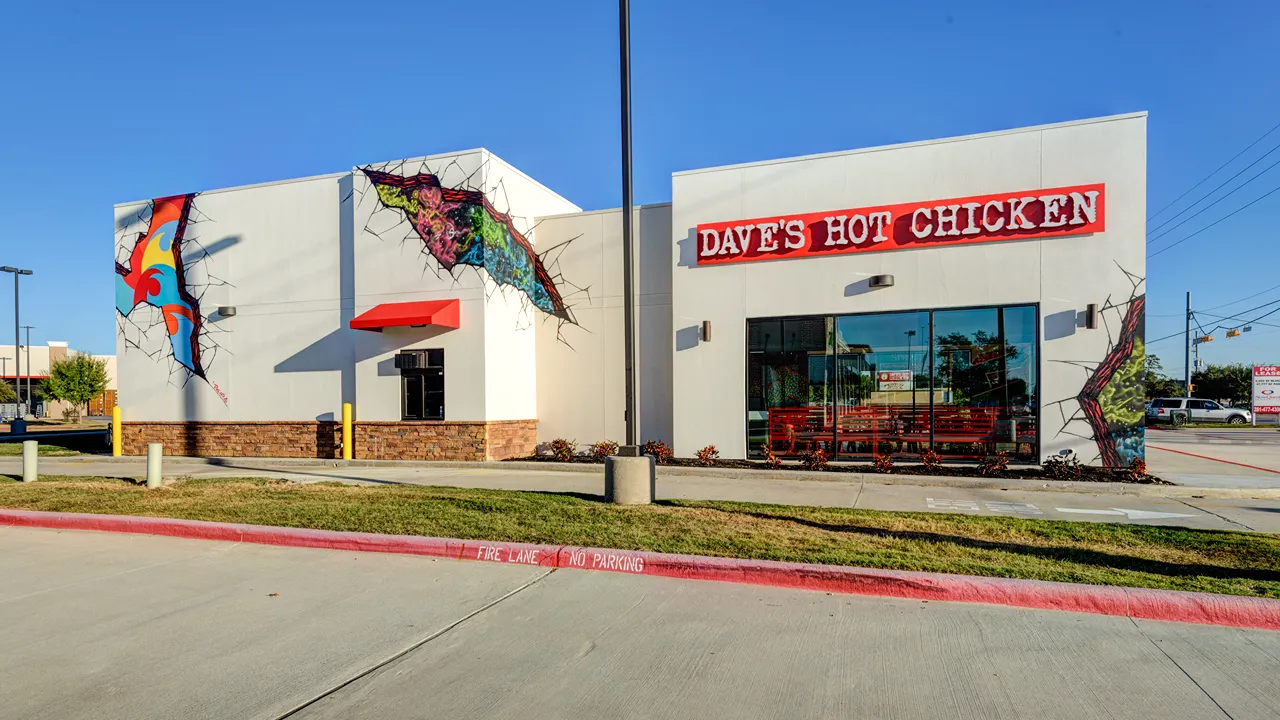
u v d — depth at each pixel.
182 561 7.21
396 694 4.15
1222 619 5.32
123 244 19.53
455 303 16.02
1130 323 13.19
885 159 14.67
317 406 17.66
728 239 15.52
